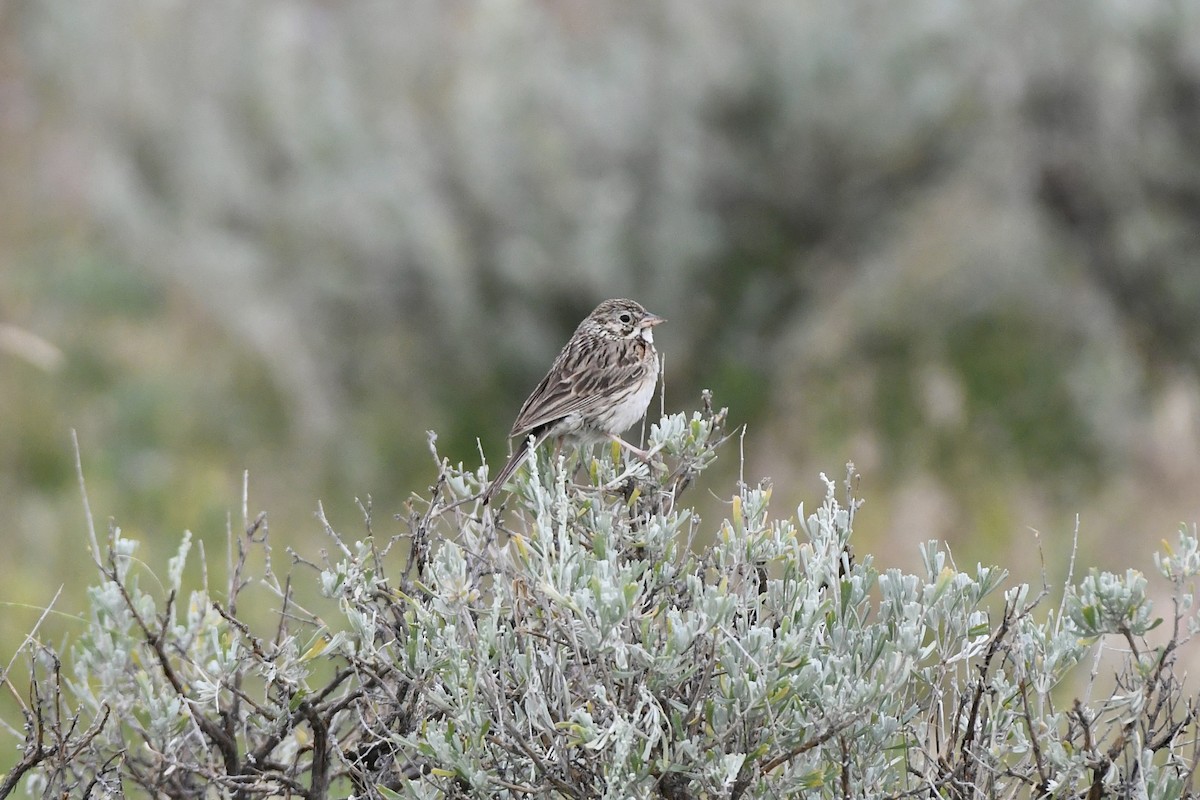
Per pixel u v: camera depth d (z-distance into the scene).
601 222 17.33
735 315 17.62
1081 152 16.80
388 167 17.64
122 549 5.57
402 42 19.23
